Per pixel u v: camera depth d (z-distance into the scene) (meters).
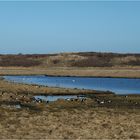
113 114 40.91
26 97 57.34
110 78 153.25
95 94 72.06
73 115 39.25
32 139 27.48
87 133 29.97
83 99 56.47
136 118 38.25
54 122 34.66
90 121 35.62
